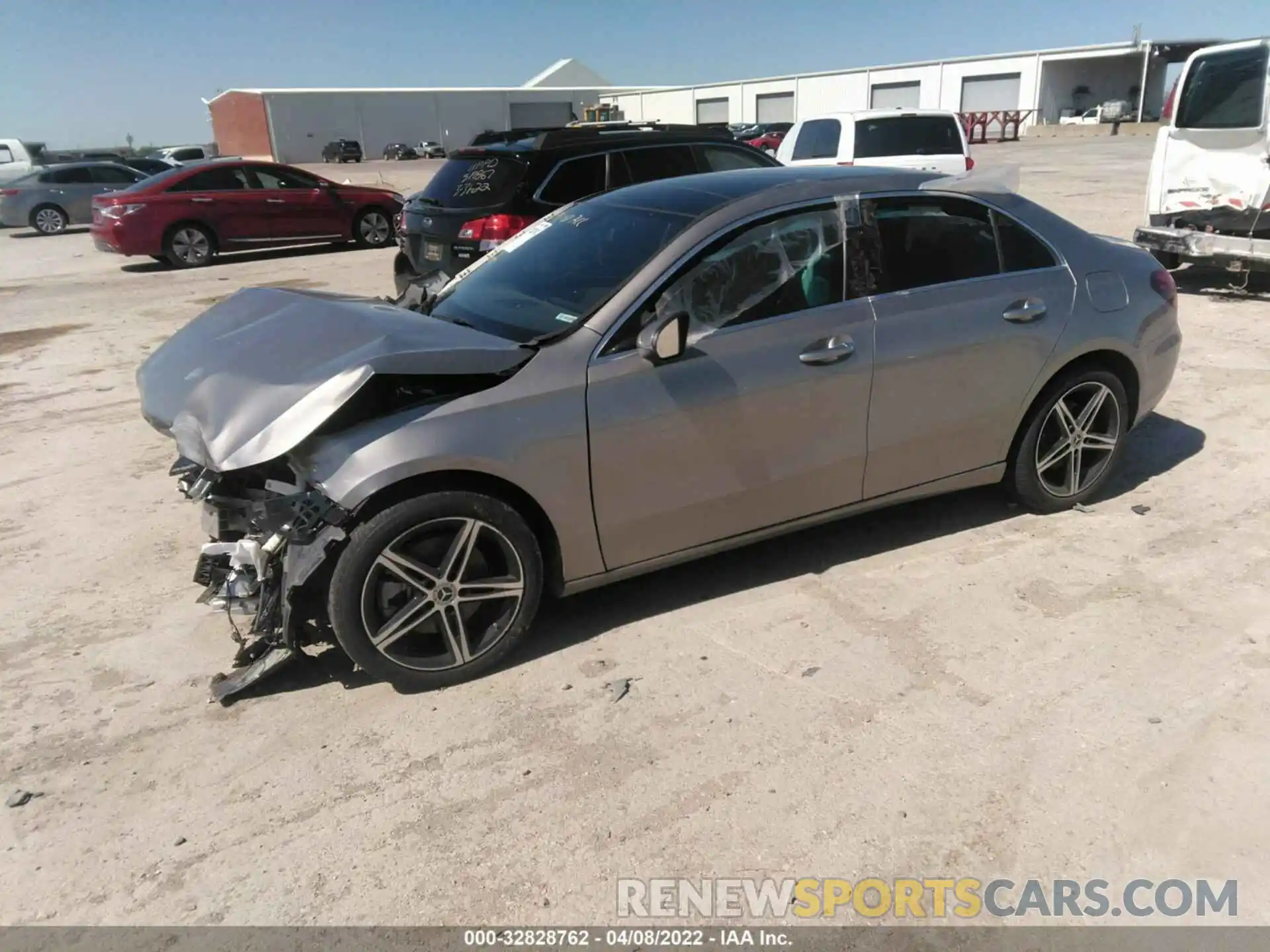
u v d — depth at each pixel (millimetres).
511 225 7301
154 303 11680
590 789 2875
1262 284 9602
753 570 4184
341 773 2982
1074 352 4273
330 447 3141
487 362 3225
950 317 3973
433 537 3271
